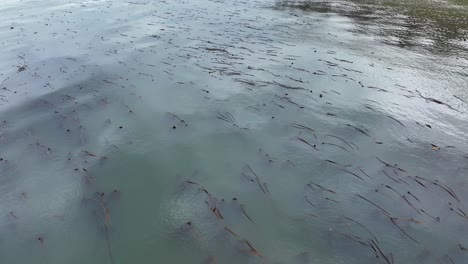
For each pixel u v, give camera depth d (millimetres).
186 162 8586
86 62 14375
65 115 10523
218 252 6168
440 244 6117
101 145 9219
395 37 16828
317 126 9867
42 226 6734
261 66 13836
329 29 18375
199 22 19953
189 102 11344
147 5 24297
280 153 8812
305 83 12359
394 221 6598
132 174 8180
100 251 6234
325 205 7121
